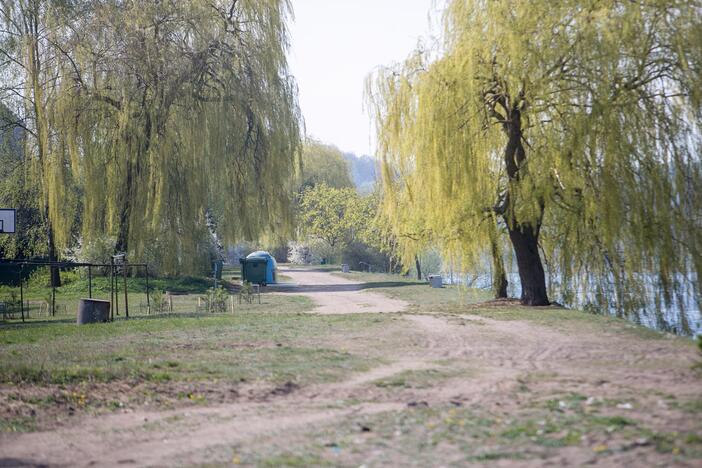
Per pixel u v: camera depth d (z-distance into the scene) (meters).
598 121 24.84
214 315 30.44
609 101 24.77
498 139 28.20
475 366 14.91
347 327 22.36
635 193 25.36
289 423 10.48
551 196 26.12
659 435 8.03
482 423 9.52
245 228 48.81
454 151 26.94
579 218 26.81
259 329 22.23
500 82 27.02
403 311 29.05
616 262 27.41
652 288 27.16
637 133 25.06
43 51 43.81
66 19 43.81
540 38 25.45
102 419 11.34
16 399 12.55
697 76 25.02
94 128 42.97
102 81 42.47
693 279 26.44
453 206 27.45
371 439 9.09
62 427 10.91
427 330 21.03
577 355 15.87
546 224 28.94
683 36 25.06
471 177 27.02
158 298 35.00
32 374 14.22
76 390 13.16
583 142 24.91
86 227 43.31
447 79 27.08
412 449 8.45
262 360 16.00
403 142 29.39
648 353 15.63
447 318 24.12
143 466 8.59
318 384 13.40
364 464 7.91
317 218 88.44
